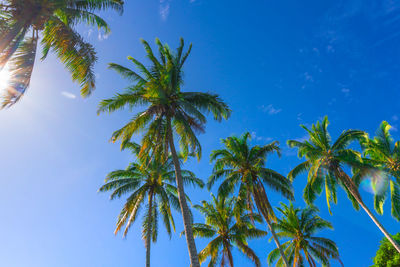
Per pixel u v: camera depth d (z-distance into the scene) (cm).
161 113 1574
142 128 1552
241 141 2509
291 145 2625
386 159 2572
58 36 1088
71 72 1144
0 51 779
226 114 1669
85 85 1165
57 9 1000
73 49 1122
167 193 2283
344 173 2395
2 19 922
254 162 2312
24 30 880
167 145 1449
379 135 2608
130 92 1569
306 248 2888
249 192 2131
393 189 2416
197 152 1499
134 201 2056
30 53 1005
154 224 2062
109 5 1142
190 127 1551
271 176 2294
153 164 2191
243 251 2556
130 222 1950
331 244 2834
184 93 1591
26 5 903
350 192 2517
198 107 1602
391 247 2802
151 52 1678
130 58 1616
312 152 2472
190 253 1154
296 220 2977
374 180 2355
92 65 1170
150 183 2194
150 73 1653
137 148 2255
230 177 2328
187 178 2289
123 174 2227
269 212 2200
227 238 2703
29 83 973
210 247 2564
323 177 2514
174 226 2216
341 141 2502
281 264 3008
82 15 1148
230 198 2769
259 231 2666
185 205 1304
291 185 2208
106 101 1496
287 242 3105
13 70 946
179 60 1720
